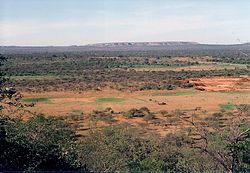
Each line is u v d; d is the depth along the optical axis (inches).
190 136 1109.7
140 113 1988.2
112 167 695.1
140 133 1412.4
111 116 1931.6
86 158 714.2
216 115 1807.3
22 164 572.4
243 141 640.4
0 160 549.3
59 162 619.5
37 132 634.2
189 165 730.8
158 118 1867.6
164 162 766.5
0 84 594.2
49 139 639.1
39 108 2170.3
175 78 3612.2
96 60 6107.3
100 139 833.5
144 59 6279.5
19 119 641.6
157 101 2484.0
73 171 631.8
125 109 2185.0
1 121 585.9
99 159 712.4
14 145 572.1
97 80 3639.3
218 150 654.5
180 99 2564.0
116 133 984.9
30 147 591.8
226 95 2706.7
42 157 599.8
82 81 3550.7
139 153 840.3
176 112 1996.8
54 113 2012.8
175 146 987.9
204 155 736.3
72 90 2962.6
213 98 2576.3
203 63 5487.2
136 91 2947.8
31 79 3622.0
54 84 3287.4
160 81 3454.7
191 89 3036.4
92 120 1797.5
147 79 3654.0
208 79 3435.0
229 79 3395.7
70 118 1829.5
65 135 720.3
